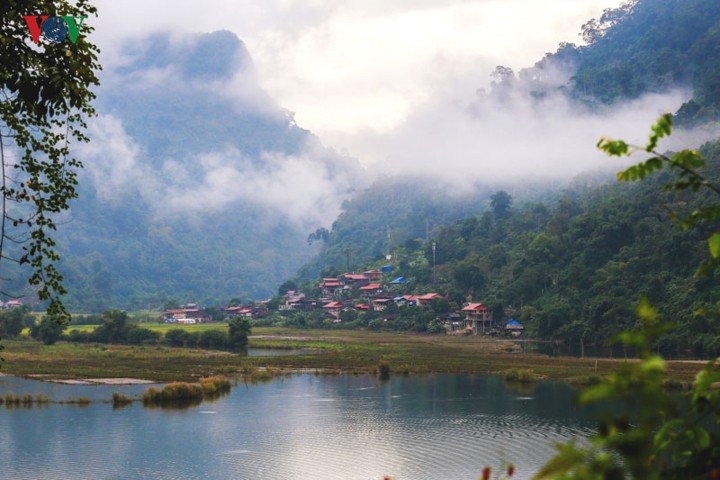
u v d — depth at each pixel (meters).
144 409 80.94
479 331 192.12
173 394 88.31
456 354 143.62
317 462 56.03
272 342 177.50
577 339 164.12
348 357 138.25
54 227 21.66
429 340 181.12
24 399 84.81
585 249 188.25
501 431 67.50
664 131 9.95
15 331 185.88
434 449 60.25
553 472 7.30
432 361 130.25
